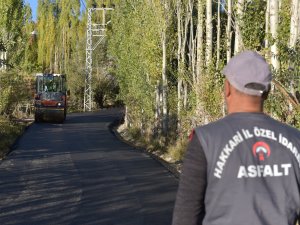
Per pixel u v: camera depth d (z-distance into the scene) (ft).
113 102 212.02
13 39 101.86
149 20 73.31
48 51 249.75
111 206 31.68
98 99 208.03
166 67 73.31
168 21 71.82
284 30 30.58
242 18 37.47
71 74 201.05
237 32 40.29
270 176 8.43
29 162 53.16
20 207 31.37
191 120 57.11
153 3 72.28
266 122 8.84
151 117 81.05
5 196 34.78
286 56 28.55
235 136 8.57
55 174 44.98
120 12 103.04
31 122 118.42
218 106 47.47
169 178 43.24
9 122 95.45
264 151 8.52
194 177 8.47
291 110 27.27
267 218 8.27
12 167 49.32
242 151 8.47
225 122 8.79
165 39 72.23
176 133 70.33
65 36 238.48
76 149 67.15
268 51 30.60
